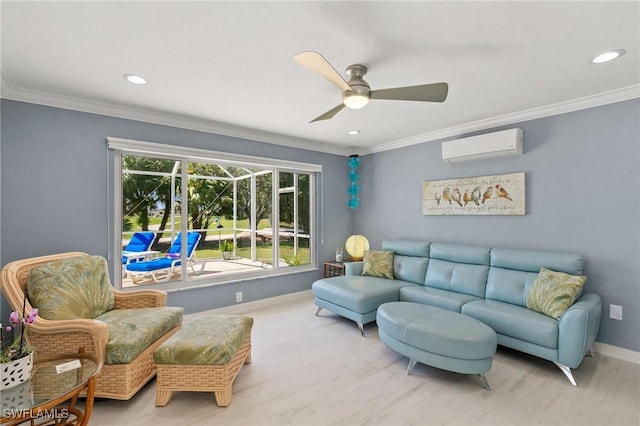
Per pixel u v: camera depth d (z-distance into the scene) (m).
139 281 3.28
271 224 4.41
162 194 3.45
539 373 2.39
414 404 2.00
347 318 3.52
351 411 1.93
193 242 3.96
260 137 4.09
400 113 3.24
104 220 3.02
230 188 4.56
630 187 2.61
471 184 3.66
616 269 2.67
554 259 2.80
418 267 3.75
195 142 3.56
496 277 3.10
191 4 1.53
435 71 2.28
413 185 4.32
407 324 2.41
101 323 1.94
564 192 2.97
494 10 1.58
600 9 1.57
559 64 2.17
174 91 2.65
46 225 2.74
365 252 4.20
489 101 2.90
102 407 1.96
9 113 2.59
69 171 2.84
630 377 2.32
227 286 3.83
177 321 2.53
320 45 1.92
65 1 1.50
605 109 2.73
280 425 1.80
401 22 1.69
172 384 1.97
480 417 1.87
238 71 2.28
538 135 3.14
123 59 2.10
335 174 4.99
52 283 2.18
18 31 1.76
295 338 3.05
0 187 2.54
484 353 2.13
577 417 1.87
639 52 2.00
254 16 1.63
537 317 2.46
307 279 4.66
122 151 3.16
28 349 1.56
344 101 2.18
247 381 2.27
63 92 2.67
